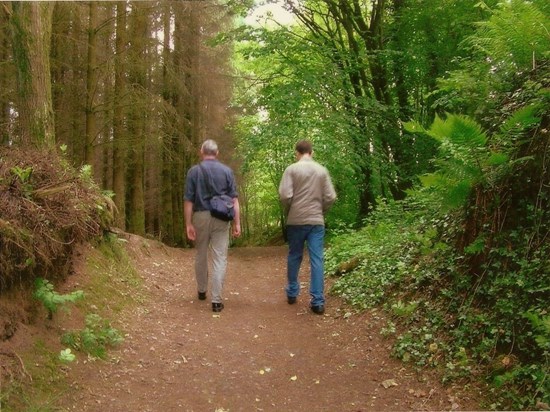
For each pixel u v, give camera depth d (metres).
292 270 6.44
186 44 16.05
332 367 4.59
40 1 6.41
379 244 7.26
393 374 4.28
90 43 11.98
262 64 16.11
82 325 4.64
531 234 4.15
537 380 3.40
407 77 13.43
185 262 9.18
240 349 5.00
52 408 3.50
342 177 12.30
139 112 12.95
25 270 4.23
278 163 12.87
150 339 5.02
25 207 4.32
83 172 6.18
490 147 4.75
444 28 12.28
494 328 3.98
